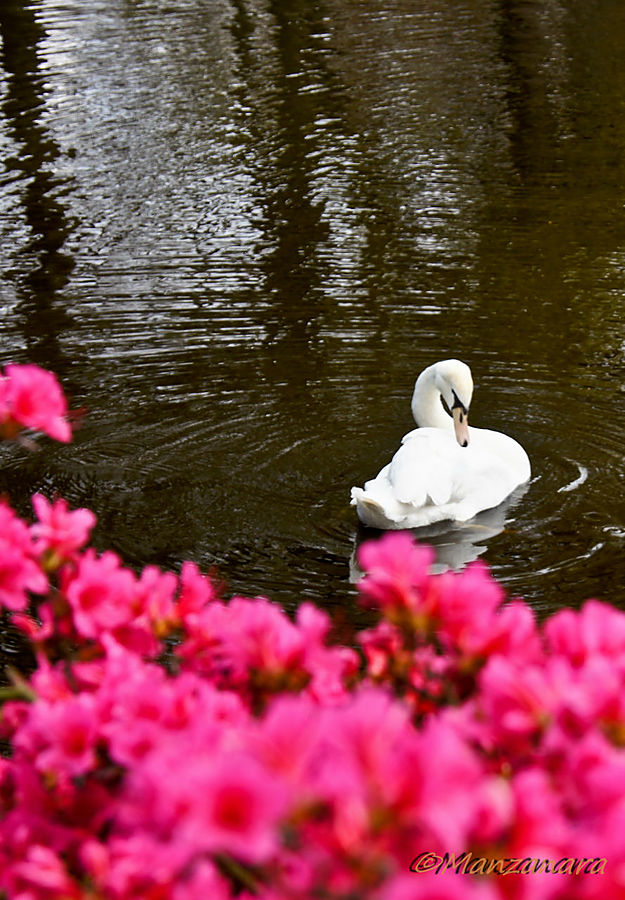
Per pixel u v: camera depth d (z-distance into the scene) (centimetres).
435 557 678
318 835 154
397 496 695
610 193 1301
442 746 154
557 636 211
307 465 783
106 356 952
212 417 847
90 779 227
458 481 708
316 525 710
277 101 1669
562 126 1537
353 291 1067
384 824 151
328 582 650
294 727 161
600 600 624
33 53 1922
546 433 823
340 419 843
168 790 160
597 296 1046
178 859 172
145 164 1434
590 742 173
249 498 742
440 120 1573
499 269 1108
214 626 261
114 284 1095
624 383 891
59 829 218
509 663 212
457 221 1233
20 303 1059
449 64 1838
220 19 2128
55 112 1633
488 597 225
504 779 197
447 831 149
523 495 739
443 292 1061
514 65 1822
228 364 931
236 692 240
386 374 911
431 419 809
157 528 708
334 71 1809
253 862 178
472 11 2170
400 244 1175
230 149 1480
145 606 265
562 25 2050
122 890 191
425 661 237
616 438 812
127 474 772
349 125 1563
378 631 245
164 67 1844
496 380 905
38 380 299
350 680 251
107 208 1295
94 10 2202
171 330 996
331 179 1370
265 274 1111
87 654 264
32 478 766
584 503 729
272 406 862
